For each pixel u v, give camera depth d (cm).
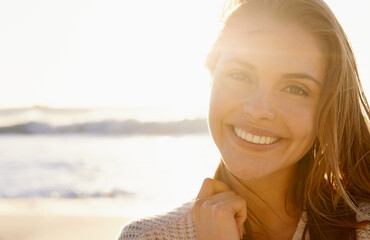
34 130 2636
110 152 1806
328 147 159
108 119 2703
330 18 154
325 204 167
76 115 3069
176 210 176
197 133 2394
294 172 172
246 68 154
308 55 152
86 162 1586
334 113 159
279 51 150
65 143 2186
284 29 151
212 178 192
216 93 163
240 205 165
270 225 174
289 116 153
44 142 2259
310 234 165
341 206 166
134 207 935
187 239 167
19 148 2048
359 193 169
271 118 153
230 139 162
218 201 166
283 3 152
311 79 152
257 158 158
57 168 1497
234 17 159
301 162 171
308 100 156
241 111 157
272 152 157
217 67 164
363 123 176
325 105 156
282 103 153
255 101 153
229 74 160
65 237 675
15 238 681
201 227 165
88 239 658
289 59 150
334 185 169
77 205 977
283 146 158
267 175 167
